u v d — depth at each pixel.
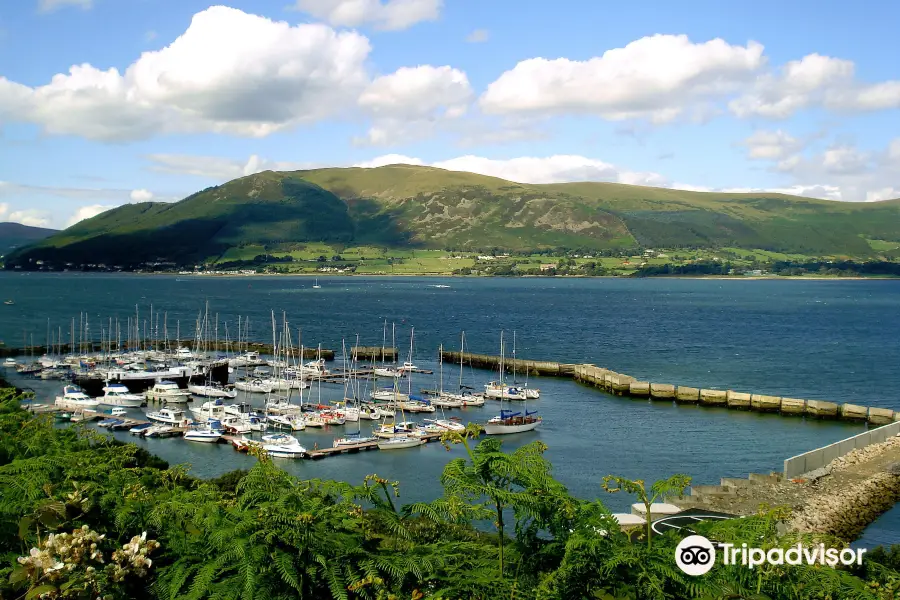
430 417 84.00
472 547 9.82
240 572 8.32
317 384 108.06
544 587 8.29
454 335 171.75
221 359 127.94
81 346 140.38
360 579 8.44
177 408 86.19
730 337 167.50
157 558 9.10
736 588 8.33
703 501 44.47
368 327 187.12
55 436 15.02
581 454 65.75
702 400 91.75
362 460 64.75
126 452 15.32
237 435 71.81
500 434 73.31
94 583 7.83
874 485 49.16
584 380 109.19
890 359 131.88
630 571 8.39
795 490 47.88
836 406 83.25
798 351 142.75
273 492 9.71
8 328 170.00
